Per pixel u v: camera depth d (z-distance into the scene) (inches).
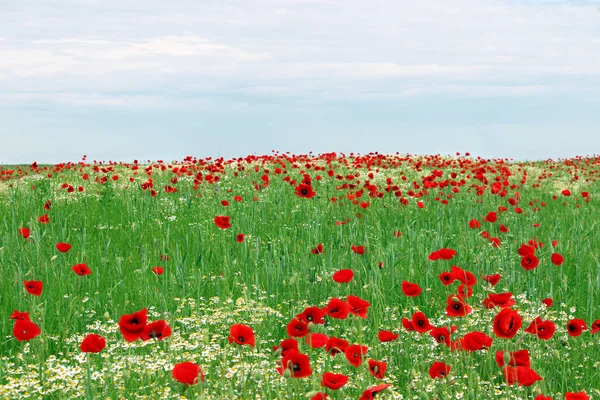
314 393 122.4
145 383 166.4
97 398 153.3
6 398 148.0
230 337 150.3
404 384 176.6
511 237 326.3
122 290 255.9
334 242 338.3
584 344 201.5
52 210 430.9
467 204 474.3
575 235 352.8
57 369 165.2
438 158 924.6
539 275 273.4
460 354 175.3
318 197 466.0
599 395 168.1
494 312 219.5
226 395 142.9
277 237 373.7
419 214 462.0
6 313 228.1
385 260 286.4
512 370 134.7
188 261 311.6
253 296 257.1
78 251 318.0
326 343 148.2
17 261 288.4
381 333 170.7
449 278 202.1
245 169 738.8
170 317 192.1
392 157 950.4
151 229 386.3
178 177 639.1
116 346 188.2
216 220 296.5
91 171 759.1
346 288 256.5
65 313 230.1
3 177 692.7
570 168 932.0
